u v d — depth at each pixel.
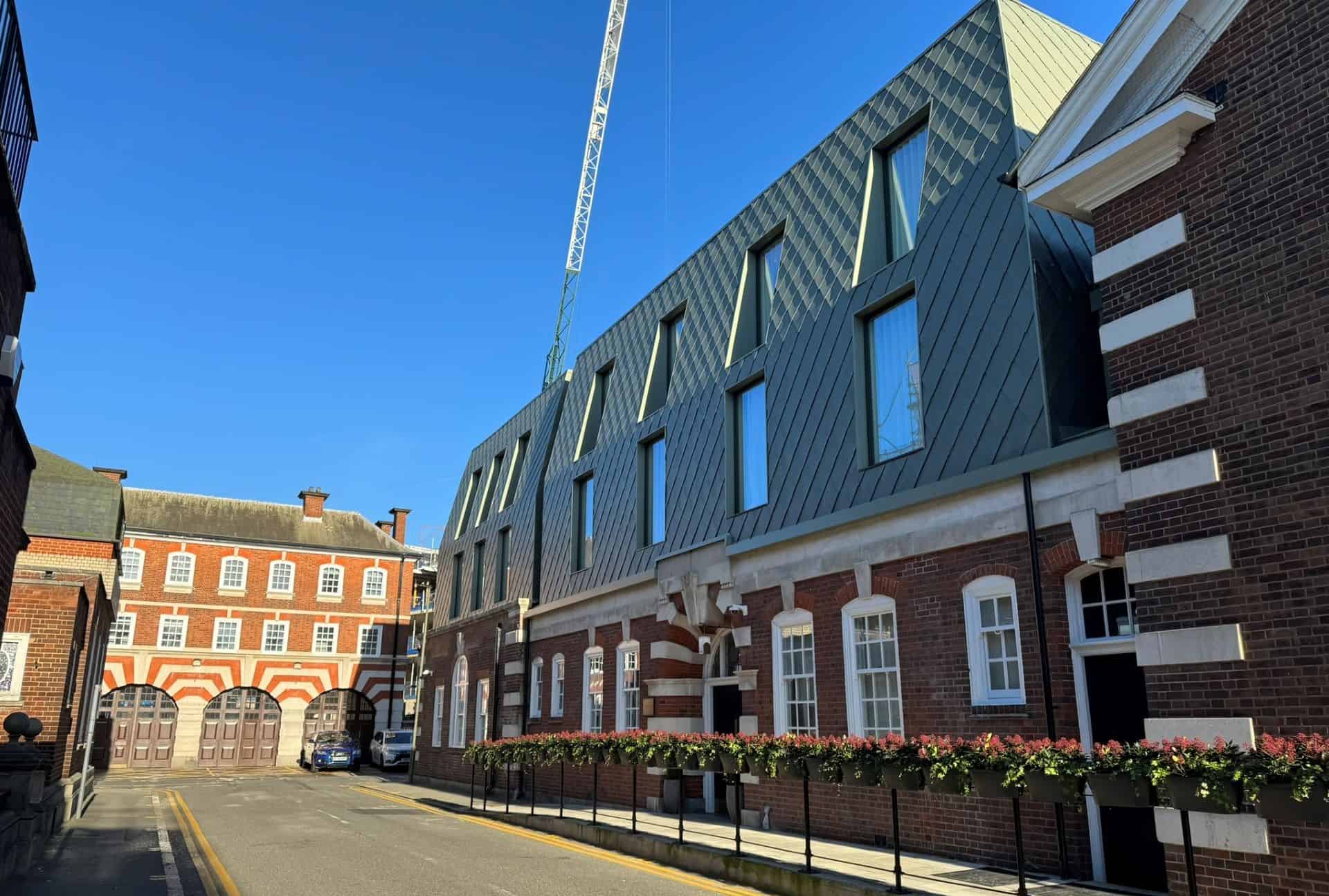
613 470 21.22
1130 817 8.91
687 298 19.38
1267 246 7.86
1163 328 8.56
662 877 10.77
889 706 11.91
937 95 13.08
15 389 8.86
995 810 10.05
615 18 67.88
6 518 9.66
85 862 12.54
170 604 45.69
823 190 15.34
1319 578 7.14
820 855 10.70
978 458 11.04
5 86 8.01
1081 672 9.61
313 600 48.53
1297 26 7.88
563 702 21.80
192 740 44.81
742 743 10.80
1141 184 8.98
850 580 12.77
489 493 30.72
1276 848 7.06
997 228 11.45
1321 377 7.35
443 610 32.31
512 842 14.16
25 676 16.19
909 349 12.88
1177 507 8.21
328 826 16.67
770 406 15.47
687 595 16.66
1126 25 9.02
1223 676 7.64
